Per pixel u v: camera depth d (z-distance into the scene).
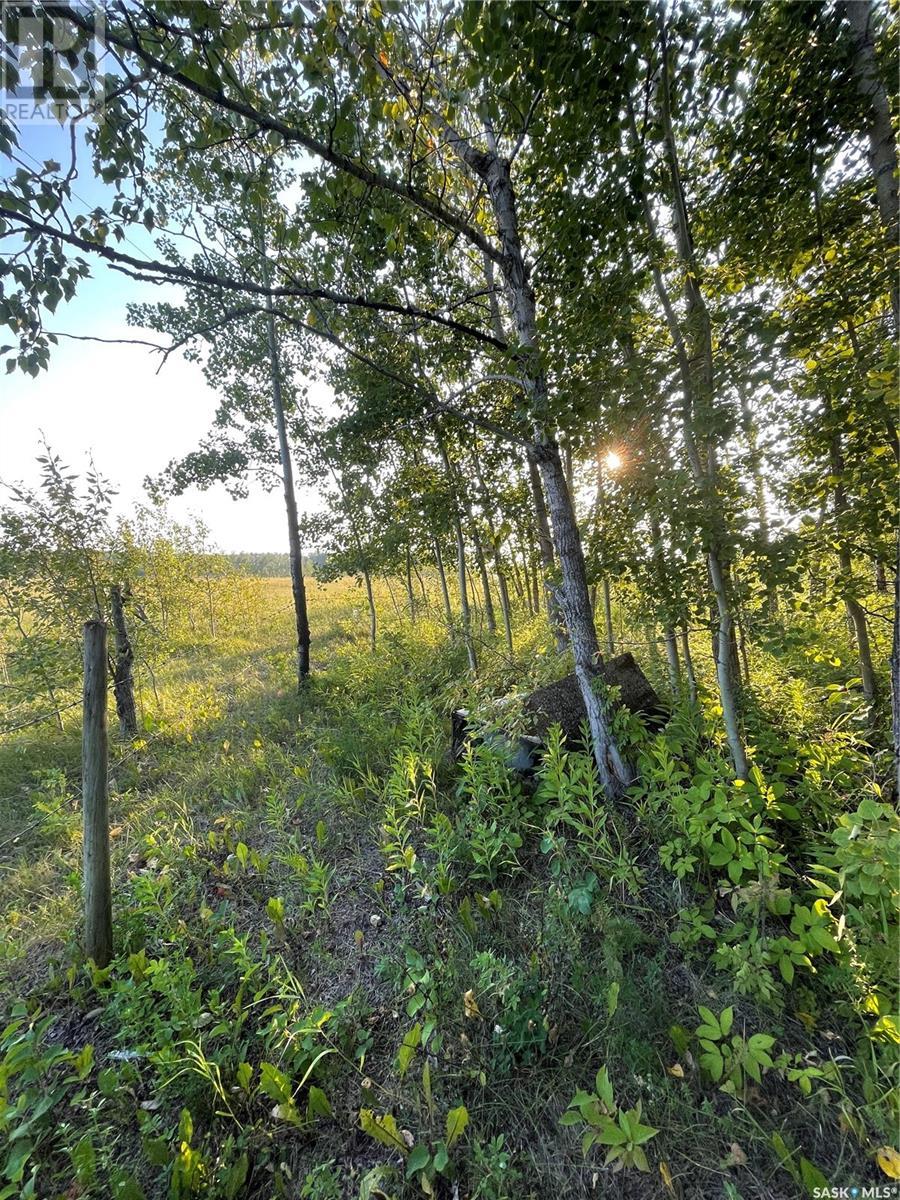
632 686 3.75
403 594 16.78
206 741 5.54
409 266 4.15
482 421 3.25
